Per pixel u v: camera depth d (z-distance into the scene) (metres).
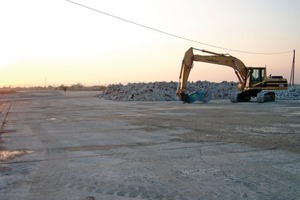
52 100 49.56
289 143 11.33
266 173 7.65
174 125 16.77
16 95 71.62
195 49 34.53
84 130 15.74
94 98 54.47
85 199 6.16
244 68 36.38
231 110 25.59
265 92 34.94
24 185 7.08
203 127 15.82
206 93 36.94
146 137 13.20
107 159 9.43
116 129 15.77
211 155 9.66
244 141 11.86
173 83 54.28
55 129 16.39
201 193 6.37
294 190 6.42
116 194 6.42
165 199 6.11
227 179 7.23
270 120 18.22
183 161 8.98
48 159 9.61
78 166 8.68
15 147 11.70
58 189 6.77
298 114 21.52
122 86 57.59
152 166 8.51
